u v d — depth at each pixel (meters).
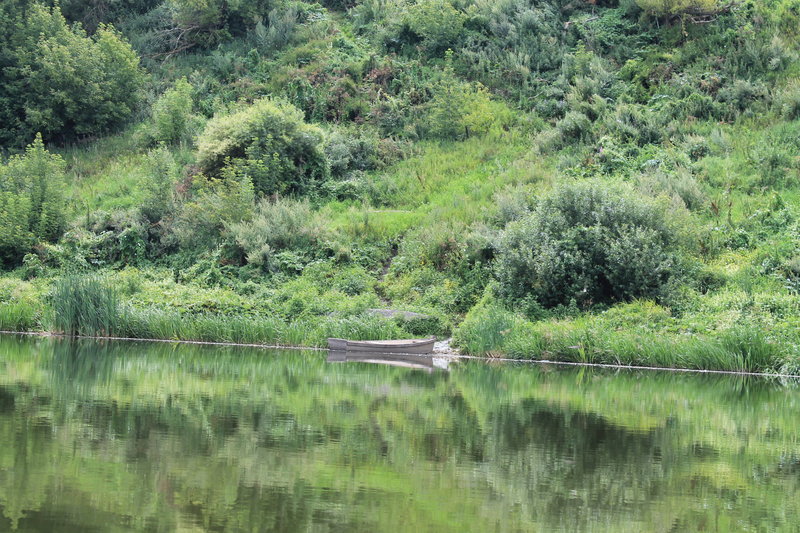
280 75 51.78
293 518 7.75
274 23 57.69
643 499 8.97
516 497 8.85
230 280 34.91
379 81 50.91
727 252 31.55
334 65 52.22
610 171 38.31
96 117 51.62
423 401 16.02
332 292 32.88
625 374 22.58
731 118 42.53
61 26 52.97
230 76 53.56
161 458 10.08
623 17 53.22
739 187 36.19
